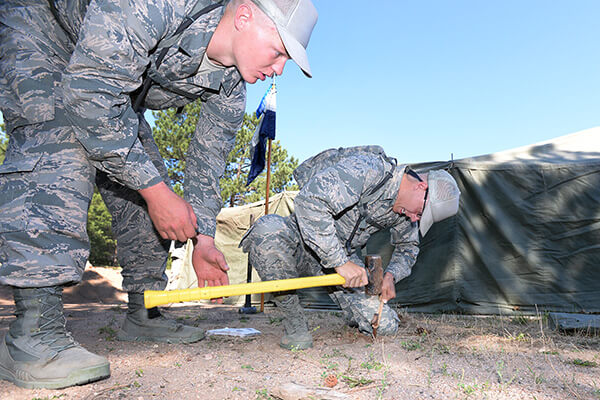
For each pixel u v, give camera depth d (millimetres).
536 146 5637
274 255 2596
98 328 3115
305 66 1805
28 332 1702
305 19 1880
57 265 1673
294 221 2672
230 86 2232
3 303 6027
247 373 1942
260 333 3146
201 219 2365
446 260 5195
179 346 2543
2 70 1791
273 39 1823
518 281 4934
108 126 1602
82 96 1541
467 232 5121
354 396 1639
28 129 1771
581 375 1979
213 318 4379
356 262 3102
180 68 1896
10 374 1693
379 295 2650
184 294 1937
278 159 20812
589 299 4695
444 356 2355
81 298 7707
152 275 2650
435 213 2584
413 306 5371
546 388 1767
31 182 1691
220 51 1905
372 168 2393
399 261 3045
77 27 1752
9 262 1615
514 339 2975
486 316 4891
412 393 1676
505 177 5070
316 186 2217
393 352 2439
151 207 1783
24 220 1632
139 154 1724
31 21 1814
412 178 2588
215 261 2248
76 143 1793
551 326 3574
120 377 1843
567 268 4809
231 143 2584
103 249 19641
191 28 1791
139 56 1626
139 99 1970
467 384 1806
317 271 2842
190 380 1820
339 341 2822
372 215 2664
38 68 1766
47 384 1639
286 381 1826
